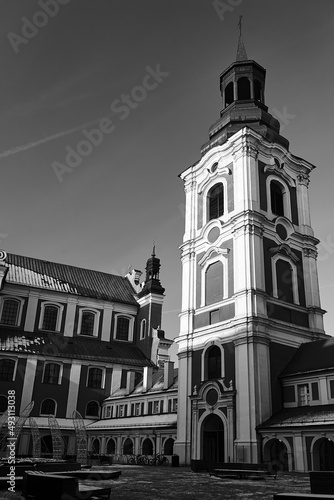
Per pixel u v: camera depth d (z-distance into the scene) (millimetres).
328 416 23969
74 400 48688
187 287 36688
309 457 23859
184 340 34812
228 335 31141
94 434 44438
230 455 27953
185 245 38281
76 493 10344
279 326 31109
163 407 39375
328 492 11492
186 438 31531
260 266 32000
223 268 33969
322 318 34469
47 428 45344
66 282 59281
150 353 55438
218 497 12914
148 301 58906
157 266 61312
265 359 29078
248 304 30438
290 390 28812
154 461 33094
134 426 38688
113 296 60812
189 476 20797
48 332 54219
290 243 35438
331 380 26453
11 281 54188
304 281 35281
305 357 29938
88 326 57375
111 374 51781
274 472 22672
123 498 12203
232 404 28750
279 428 25688
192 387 32875
